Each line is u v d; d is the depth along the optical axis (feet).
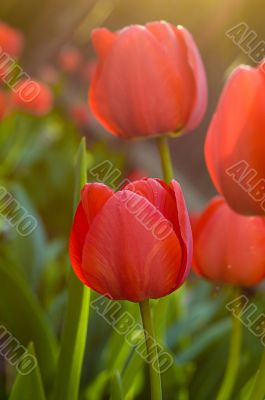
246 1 6.44
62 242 5.05
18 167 7.68
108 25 9.21
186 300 4.40
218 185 2.73
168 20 7.82
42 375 3.26
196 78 2.97
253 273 2.99
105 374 3.32
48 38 10.02
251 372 3.38
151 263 2.54
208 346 3.59
